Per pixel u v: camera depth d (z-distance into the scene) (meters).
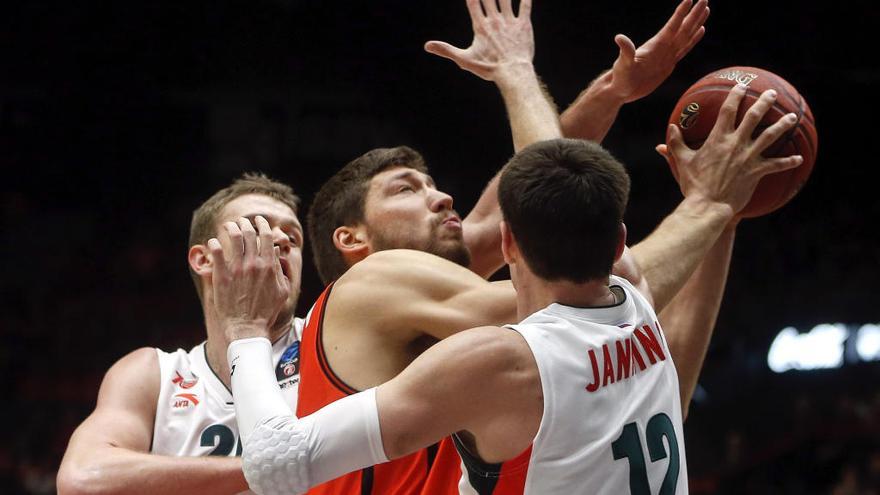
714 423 29.66
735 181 6.02
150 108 35.81
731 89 6.17
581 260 4.77
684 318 6.89
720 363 31.41
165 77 34.97
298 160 35.12
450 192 34.31
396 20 33.94
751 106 6.05
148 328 31.41
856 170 35.84
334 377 5.64
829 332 32.53
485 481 4.64
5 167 35.59
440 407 4.52
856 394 29.97
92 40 34.16
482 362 4.51
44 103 35.69
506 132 34.56
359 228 6.70
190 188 35.88
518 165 4.89
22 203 35.34
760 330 32.34
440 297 5.65
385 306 5.67
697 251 5.88
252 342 5.36
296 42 34.47
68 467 6.59
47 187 35.75
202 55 34.59
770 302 32.81
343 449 4.56
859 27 32.19
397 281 5.71
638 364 4.86
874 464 22.73
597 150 4.91
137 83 35.06
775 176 6.19
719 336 31.92
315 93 35.25
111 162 35.97
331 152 35.19
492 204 7.60
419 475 5.50
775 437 28.88
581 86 32.62
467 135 34.78
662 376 4.97
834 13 32.03
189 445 7.38
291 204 7.91
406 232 6.52
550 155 4.86
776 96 6.00
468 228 7.47
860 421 28.36
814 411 29.22
